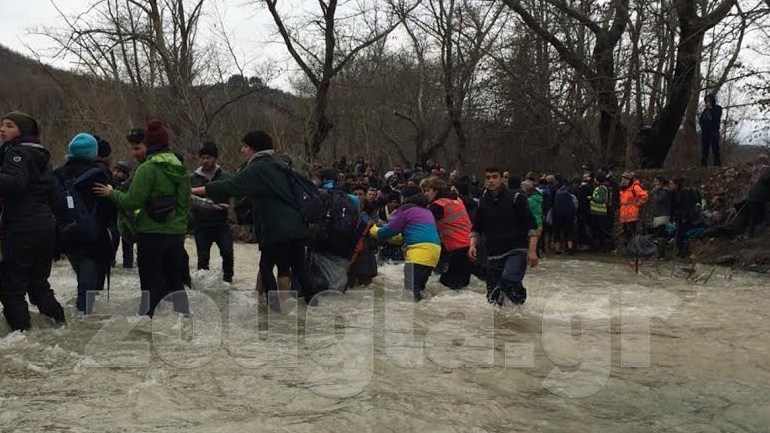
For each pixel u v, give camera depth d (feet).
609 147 69.72
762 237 46.68
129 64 70.69
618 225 58.75
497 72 74.49
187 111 67.00
